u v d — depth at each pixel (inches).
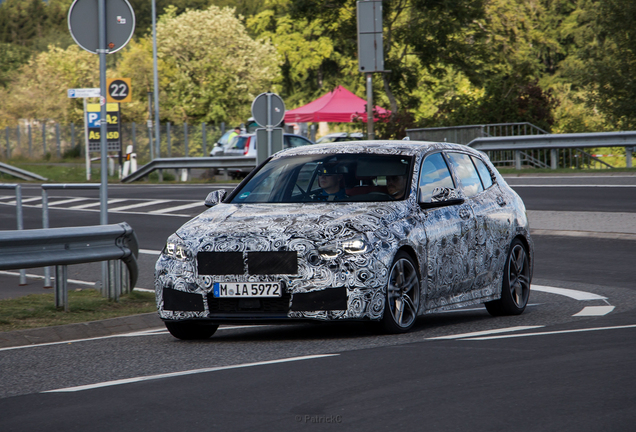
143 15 6830.7
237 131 2967.5
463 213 614.2
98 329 646.5
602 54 2613.2
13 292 820.0
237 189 618.8
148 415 345.4
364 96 5113.2
